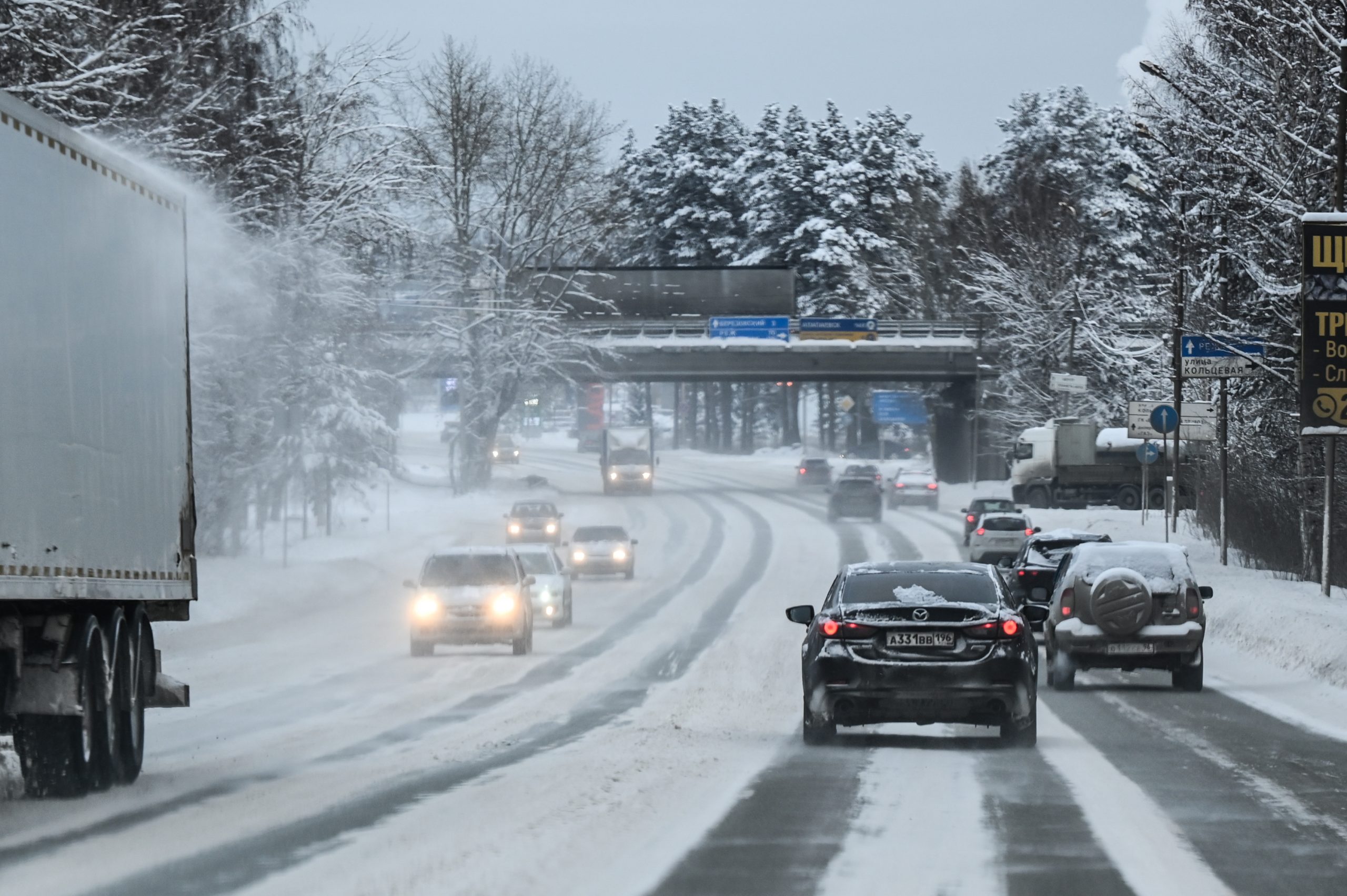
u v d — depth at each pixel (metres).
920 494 165.88
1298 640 50.69
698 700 41.69
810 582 100.75
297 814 21.98
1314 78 64.94
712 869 17.92
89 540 24.47
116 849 19.31
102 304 25.30
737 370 189.12
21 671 23.88
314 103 84.19
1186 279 79.62
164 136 66.88
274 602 82.06
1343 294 53.69
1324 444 67.88
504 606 56.91
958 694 30.69
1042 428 153.50
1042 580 60.03
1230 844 19.70
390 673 50.81
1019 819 21.67
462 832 20.31
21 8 54.84
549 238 174.62
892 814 22.06
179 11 67.31
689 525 150.25
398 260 93.44
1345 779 26.09
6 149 21.80
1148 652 44.06
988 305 190.38
